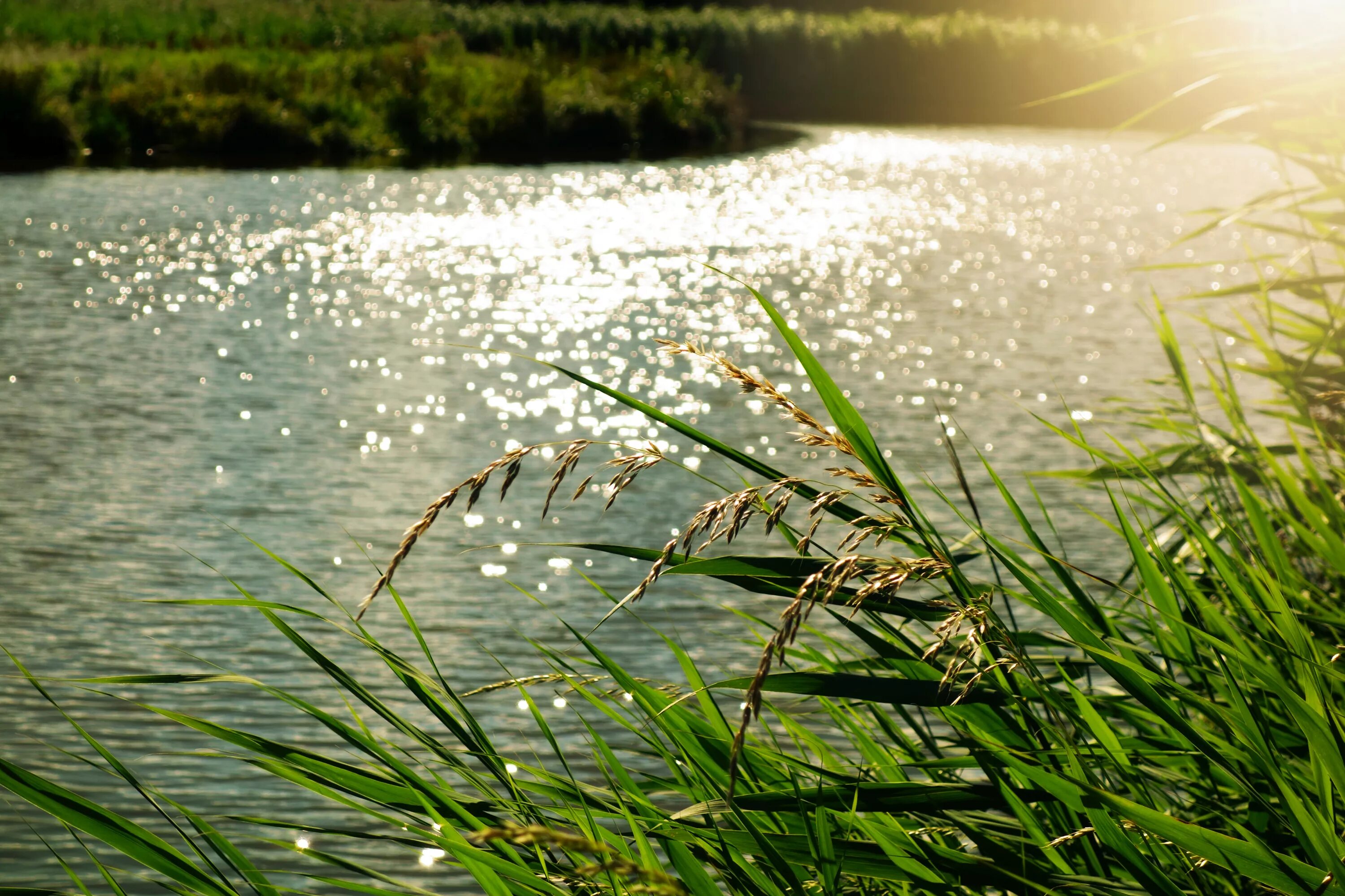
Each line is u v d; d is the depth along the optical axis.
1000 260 22.84
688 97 42.88
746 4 67.38
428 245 22.30
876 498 1.51
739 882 1.62
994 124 55.94
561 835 1.14
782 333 1.61
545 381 13.52
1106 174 39.16
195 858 4.36
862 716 2.36
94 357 13.57
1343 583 2.67
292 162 33.38
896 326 16.88
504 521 9.02
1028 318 17.55
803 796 1.59
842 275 20.94
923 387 13.44
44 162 30.34
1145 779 1.82
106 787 5.10
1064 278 20.97
